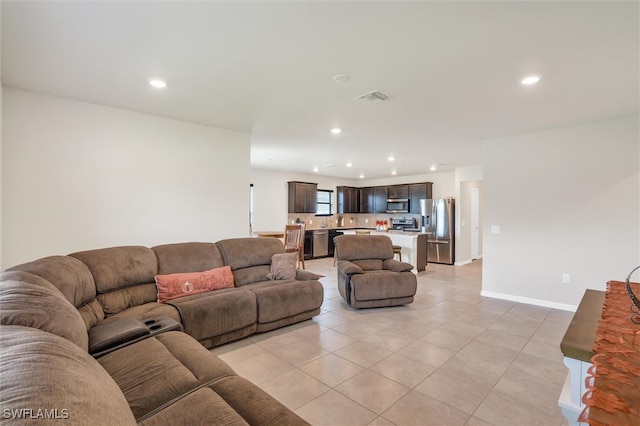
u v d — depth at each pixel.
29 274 1.63
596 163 3.77
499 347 2.91
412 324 3.52
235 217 4.30
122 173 3.38
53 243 2.98
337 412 1.96
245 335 3.05
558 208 4.05
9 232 2.78
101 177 3.25
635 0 1.57
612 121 3.66
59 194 3.02
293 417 1.29
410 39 1.98
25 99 2.85
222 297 2.90
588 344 1.20
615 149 3.65
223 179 4.19
